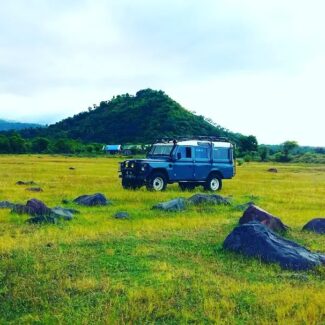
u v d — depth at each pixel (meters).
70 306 6.50
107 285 7.26
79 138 175.38
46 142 127.06
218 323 5.92
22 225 12.23
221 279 7.75
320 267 8.40
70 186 24.11
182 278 7.75
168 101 180.75
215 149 24.72
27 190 21.34
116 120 180.00
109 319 6.02
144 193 20.94
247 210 12.38
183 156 23.56
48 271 8.01
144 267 8.31
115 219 13.51
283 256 8.70
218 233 11.47
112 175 34.56
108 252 9.27
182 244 10.22
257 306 6.54
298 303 6.54
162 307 6.50
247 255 9.11
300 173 45.56
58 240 10.37
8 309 6.50
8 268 8.13
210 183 24.42
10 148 123.31
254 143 119.12
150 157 24.52
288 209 16.86
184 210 15.56
